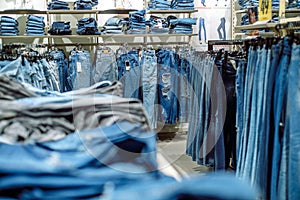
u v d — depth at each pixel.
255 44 2.45
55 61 4.34
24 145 0.73
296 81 1.97
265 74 2.22
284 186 2.00
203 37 6.39
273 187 2.06
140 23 5.49
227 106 3.15
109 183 0.61
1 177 0.57
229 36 6.46
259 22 3.72
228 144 3.19
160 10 5.67
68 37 5.60
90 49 6.04
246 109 2.50
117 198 0.52
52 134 0.82
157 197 0.51
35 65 3.08
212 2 6.36
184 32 5.62
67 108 0.88
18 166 0.59
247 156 2.37
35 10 5.38
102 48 5.12
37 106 0.85
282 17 3.51
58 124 0.85
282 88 2.04
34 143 0.76
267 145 2.15
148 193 0.52
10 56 2.91
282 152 2.03
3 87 0.93
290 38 2.02
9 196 0.57
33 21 5.24
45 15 5.88
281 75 2.05
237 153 2.80
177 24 5.61
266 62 2.22
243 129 2.57
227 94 3.14
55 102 0.90
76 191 0.59
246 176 2.34
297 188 1.96
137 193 0.52
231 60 3.12
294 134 1.96
